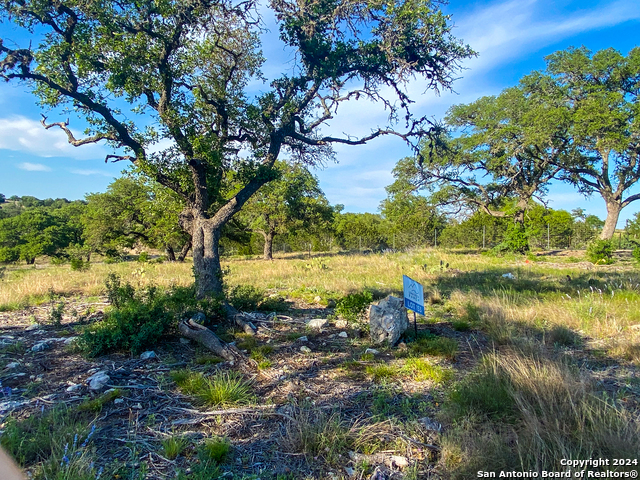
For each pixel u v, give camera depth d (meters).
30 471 2.80
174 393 4.27
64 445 3.05
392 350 5.88
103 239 30.81
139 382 4.55
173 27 7.72
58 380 4.57
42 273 16.80
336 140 8.99
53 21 7.14
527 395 3.78
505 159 25.80
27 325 7.20
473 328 7.14
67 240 43.12
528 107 26.25
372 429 3.50
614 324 6.54
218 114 8.66
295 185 28.31
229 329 6.67
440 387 4.49
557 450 2.93
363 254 27.78
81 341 5.47
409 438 3.35
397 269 16.12
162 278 13.83
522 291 10.41
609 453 2.91
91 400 4.05
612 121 22.95
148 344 5.70
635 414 3.59
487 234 38.34
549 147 26.59
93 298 10.08
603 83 26.55
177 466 2.98
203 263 8.16
